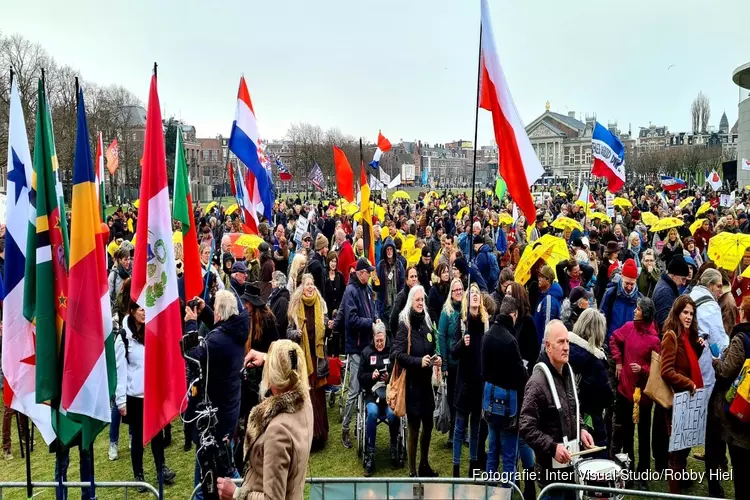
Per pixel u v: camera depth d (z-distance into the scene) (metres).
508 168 7.44
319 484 5.17
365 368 7.96
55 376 5.02
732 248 9.16
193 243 6.17
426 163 182.12
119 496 7.14
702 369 6.69
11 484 5.23
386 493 5.15
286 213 29.56
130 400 7.12
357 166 81.69
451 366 8.13
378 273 12.20
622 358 7.25
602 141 17.22
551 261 9.84
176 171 6.21
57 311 5.07
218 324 6.25
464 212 26.27
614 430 7.40
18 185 5.50
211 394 6.07
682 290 10.76
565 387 5.48
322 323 8.36
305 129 94.06
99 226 5.04
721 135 143.12
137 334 7.12
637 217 25.08
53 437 5.28
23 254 5.41
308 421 4.00
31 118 47.19
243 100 10.24
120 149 63.03
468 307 7.10
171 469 7.92
